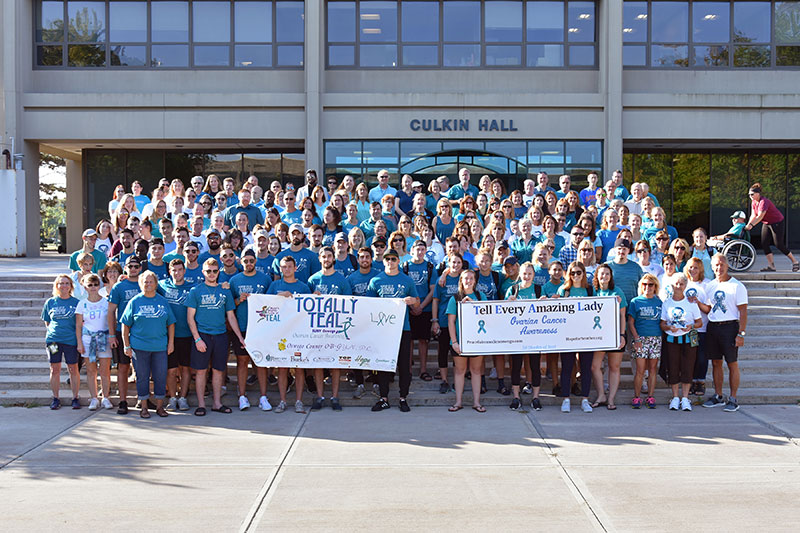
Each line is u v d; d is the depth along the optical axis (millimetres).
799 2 21031
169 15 21031
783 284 12789
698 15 21031
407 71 20953
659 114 20562
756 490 6066
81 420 8531
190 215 12477
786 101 20516
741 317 8891
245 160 22734
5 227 20297
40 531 5207
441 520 5422
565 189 13500
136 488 6117
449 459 6965
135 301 8570
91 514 5527
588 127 20594
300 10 21016
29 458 6973
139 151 22891
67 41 21078
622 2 20328
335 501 5820
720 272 8961
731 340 8891
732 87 21000
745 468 6664
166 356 8688
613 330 8914
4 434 7863
